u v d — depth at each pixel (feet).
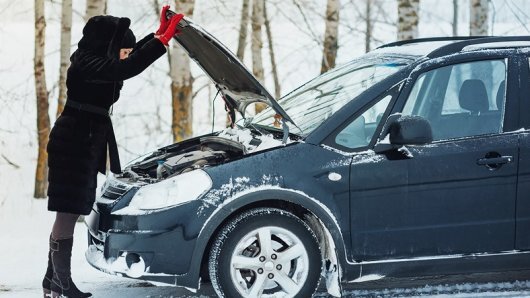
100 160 16.80
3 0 56.75
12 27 75.51
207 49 16.67
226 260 15.58
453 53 16.98
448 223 16.17
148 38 17.67
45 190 39.50
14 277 20.04
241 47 49.83
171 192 15.67
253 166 15.72
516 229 16.39
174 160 17.16
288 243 15.96
